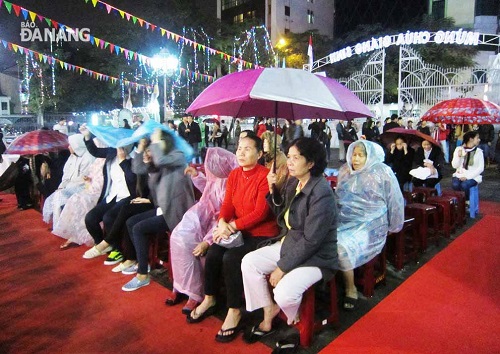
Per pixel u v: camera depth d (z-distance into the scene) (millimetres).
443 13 33156
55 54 26297
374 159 3727
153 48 22562
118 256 4582
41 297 3756
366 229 3504
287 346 2850
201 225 3682
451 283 3936
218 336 3006
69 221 5070
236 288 3039
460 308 3447
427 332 3090
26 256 4848
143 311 3482
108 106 28922
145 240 3939
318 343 2980
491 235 5504
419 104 14797
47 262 4648
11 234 5746
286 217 3160
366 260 3422
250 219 3240
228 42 25484
